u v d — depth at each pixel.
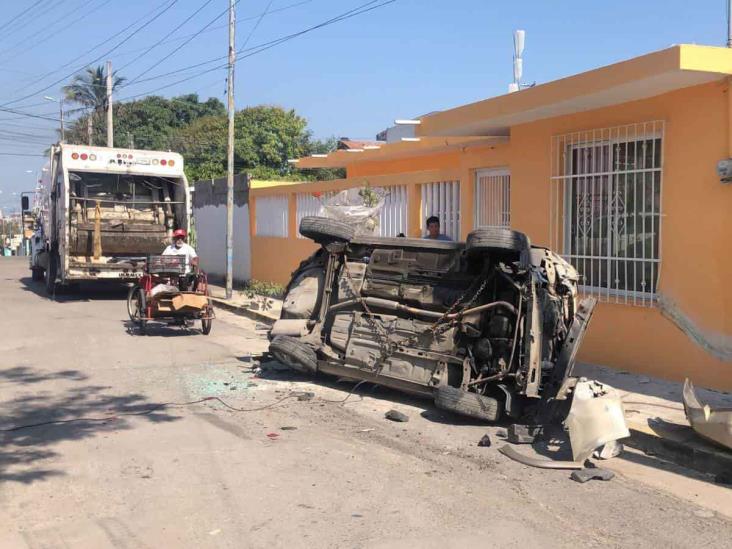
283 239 17.42
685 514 4.99
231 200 16.77
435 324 7.65
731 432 5.66
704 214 7.65
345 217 13.01
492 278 7.43
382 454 6.21
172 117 45.16
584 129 9.09
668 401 7.33
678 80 7.46
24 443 6.42
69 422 7.09
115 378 9.02
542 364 7.27
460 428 7.01
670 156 8.01
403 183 12.77
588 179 9.20
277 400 8.01
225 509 4.98
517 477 5.69
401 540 4.50
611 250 8.89
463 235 11.42
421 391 7.66
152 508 4.99
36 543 4.45
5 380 8.89
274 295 16.97
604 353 8.92
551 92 8.62
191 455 6.12
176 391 8.38
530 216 9.96
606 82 7.83
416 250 8.13
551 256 7.79
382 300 8.16
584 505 5.13
